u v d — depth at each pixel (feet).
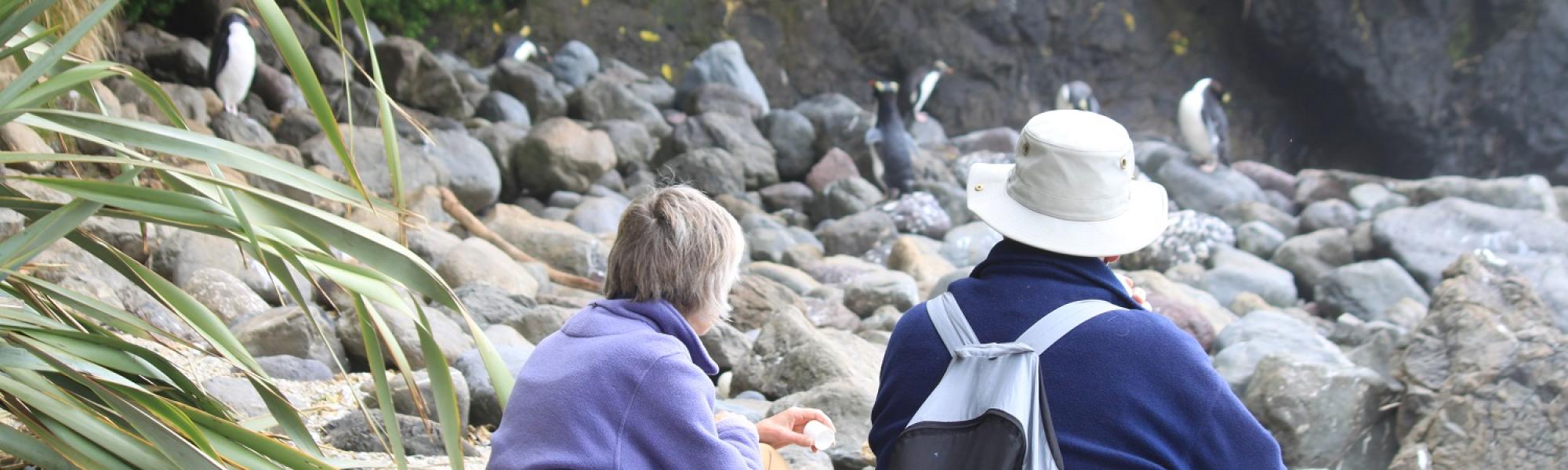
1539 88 61.77
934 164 47.52
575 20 64.13
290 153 30.66
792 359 16.79
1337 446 15.17
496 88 49.42
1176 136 68.74
